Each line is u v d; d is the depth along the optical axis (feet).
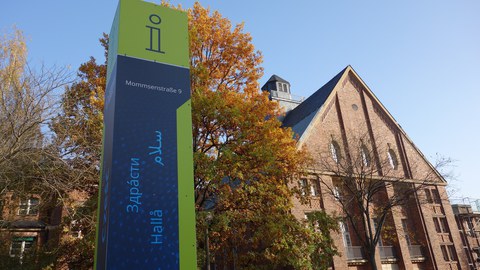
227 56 58.44
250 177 52.34
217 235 52.54
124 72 19.93
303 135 94.84
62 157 42.78
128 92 19.62
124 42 20.63
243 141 51.34
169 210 18.35
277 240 51.65
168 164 19.25
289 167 55.67
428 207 109.70
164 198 18.47
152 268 16.97
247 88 58.95
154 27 21.98
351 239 90.17
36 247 51.26
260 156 48.65
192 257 18.06
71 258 50.80
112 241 16.61
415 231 105.29
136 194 17.88
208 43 59.06
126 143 18.58
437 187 116.16
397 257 96.17
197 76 52.31
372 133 111.55
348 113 109.29
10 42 59.57
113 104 19.44
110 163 18.25
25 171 41.63
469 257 124.47
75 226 50.14
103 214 18.60
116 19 22.00
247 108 51.80
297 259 52.01
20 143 40.09
